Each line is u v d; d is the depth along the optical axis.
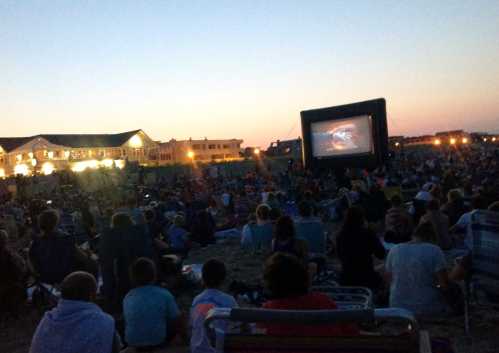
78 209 22.30
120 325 5.54
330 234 13.62
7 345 6.40
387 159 28.98
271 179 32.34
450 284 5.46
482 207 8.33
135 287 5.30
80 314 3.68
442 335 5.36
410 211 12.42
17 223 20.19
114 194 27.92
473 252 5.51
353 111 29.36
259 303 6.65
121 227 6.59
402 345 2.16
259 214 11.12
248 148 83.69
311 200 15.51
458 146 74.81
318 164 31.12
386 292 6.14
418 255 5.33
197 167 50.22
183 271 8.61
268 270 3.04
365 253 6.21
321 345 2.26
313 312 2.19
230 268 10.09
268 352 2.32
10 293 7.30
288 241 6.46
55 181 41.56
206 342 4.17
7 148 67.25
